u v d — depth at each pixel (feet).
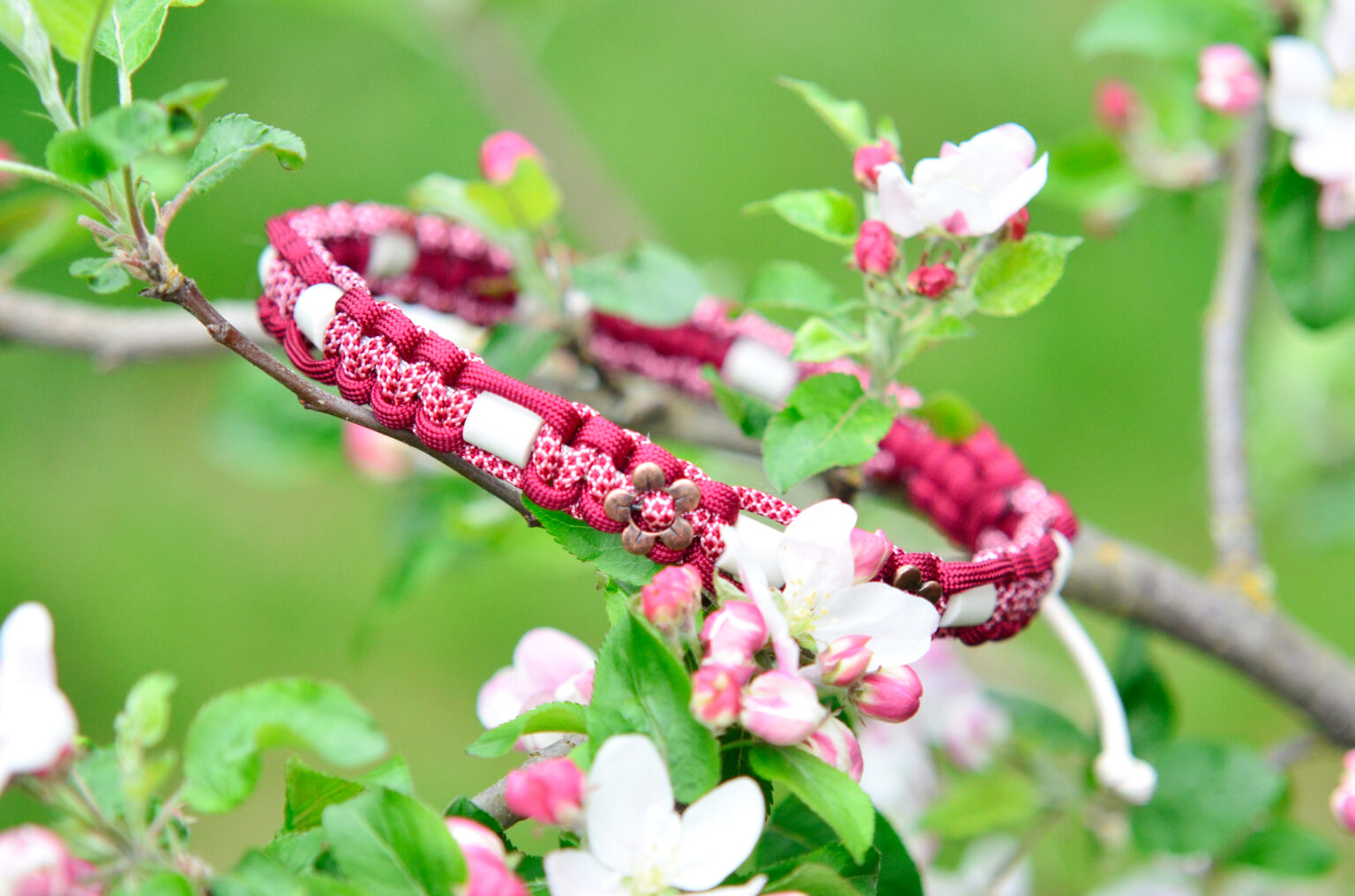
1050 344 5.43
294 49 5.05
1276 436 3.51
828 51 5.88
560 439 2.02
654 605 1.95
